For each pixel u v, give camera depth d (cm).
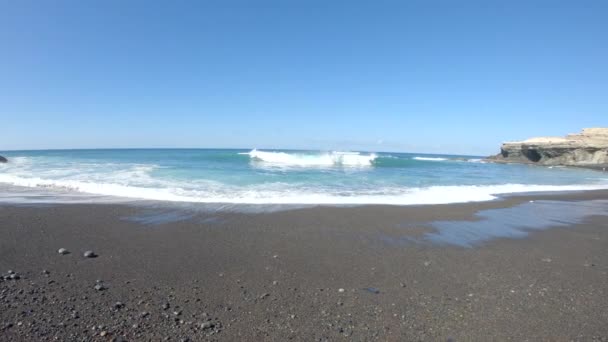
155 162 2748
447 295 451
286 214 930
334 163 3400
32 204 968
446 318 388
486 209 1112
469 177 2323
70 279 461
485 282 500
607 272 552
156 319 362
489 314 400
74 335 323
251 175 1809
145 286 448
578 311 412
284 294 441
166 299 413
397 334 351
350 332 353
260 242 672
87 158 3400
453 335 351
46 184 1338
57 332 327
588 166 4603
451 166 3675
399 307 413
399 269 546
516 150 5919
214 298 421
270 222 838
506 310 411
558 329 368
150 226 766
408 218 930
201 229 755
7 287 423
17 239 632
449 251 651
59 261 530
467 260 600
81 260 538
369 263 571
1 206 933
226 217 875
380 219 907
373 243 689
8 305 376
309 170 2300
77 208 926
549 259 615
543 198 1426
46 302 388
